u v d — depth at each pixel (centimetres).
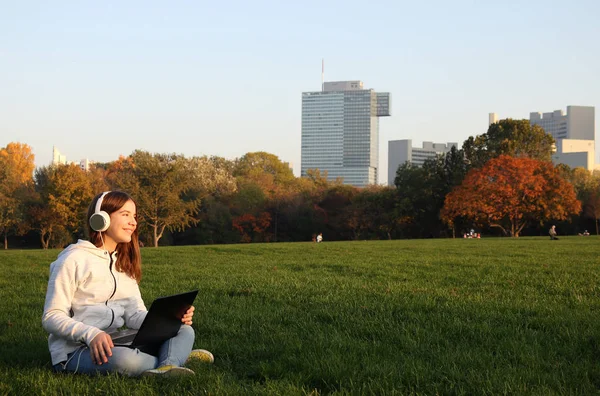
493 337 648
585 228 7800
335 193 8325
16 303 938
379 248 2623
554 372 504
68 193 6344
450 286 1109
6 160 8531
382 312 807
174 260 1947
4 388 457
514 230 6275
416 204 7306
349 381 478
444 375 495
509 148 7156
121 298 514
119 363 469
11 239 7881
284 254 2230
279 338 647
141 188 5416
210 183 8088
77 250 489
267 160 11062
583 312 805
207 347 605
